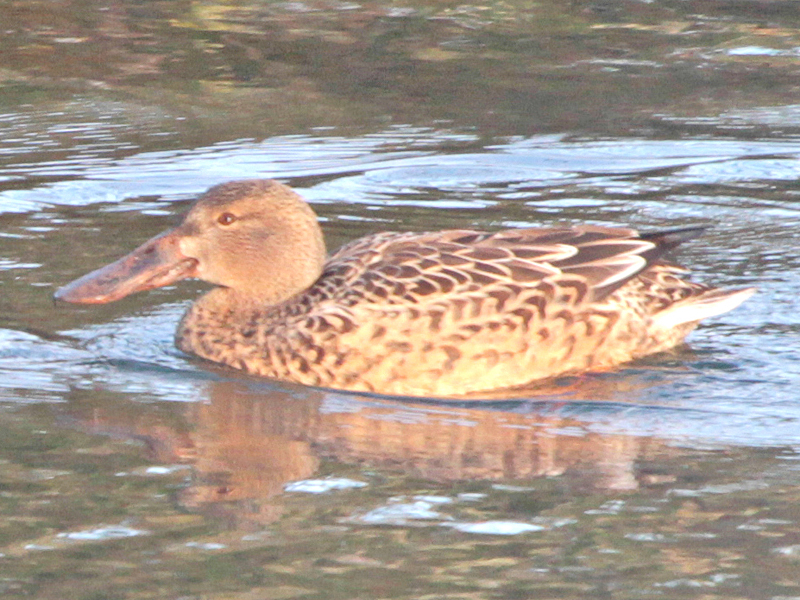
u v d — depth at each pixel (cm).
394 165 1778
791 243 1473
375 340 1106
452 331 1109
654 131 1950
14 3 2661
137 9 2661
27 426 998
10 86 2144
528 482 914
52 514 840
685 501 880
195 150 1841
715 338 1226
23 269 1361
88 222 1524
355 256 1188
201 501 866
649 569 778
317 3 2738
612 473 926
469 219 1559
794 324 1255
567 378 1143
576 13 2673
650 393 1105
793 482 912
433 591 748
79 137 1892
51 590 741
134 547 798
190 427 1006
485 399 1101
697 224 1538
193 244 1176
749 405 1078
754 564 788
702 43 2464
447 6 2727
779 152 1842
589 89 2178
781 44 2455
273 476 912
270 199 1177
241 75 2241
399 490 891
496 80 2230
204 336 1173
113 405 1052
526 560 789
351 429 1016
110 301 1197
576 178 1728
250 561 782
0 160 1772
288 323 1140
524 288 1129
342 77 2241
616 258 1157
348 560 786
